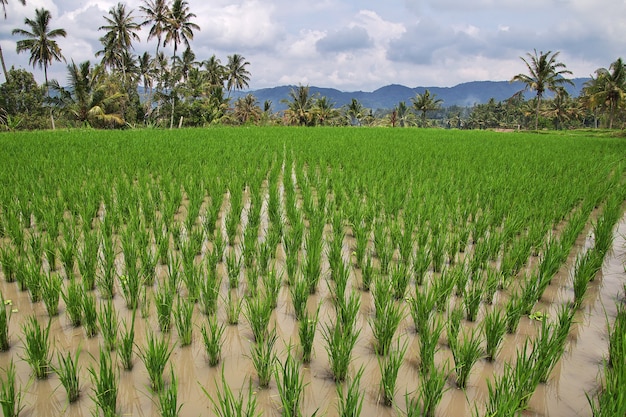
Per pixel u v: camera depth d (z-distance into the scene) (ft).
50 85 112.78
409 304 16.71
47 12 129.39
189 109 152.25
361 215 24.08
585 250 23.32
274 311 16.46
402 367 13.20
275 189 29.66
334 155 47.70
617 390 10.05
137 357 13.26
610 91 146.82
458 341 12.76
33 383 12.14
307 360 13.29
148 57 169.07
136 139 61.98
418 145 63.87
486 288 16.76
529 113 234.17
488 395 12.03
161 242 20.06
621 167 39.96
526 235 23.15
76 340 14.16
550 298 17.79
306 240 21.01
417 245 22.90
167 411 9.61
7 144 53.01
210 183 31.73
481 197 29.53
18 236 19.94
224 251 21.97
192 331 14.83
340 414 10.37
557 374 12.96
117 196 26.86
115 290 17.63
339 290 15.14
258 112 193.36
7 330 14.08
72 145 53.42
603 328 15.56
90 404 11.43
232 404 10.14
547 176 38.47
